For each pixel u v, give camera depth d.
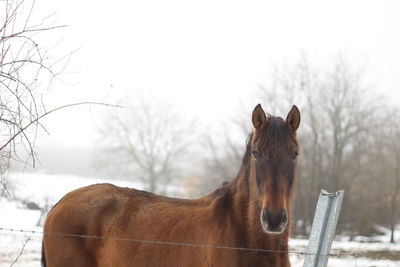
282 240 4.55
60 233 5.43
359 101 31.80
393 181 30.59
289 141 4.46
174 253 4.96
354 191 31.91
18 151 4.53
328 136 32.38
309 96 32.41
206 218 4.93
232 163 34.94
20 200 21.97
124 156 49.44
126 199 5.62
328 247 4.27
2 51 4.23
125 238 5.32
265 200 4.24
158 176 50.69
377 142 31.47
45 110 4.40
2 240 13.77
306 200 31.95
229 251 4.54
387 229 30.45
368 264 13.90
